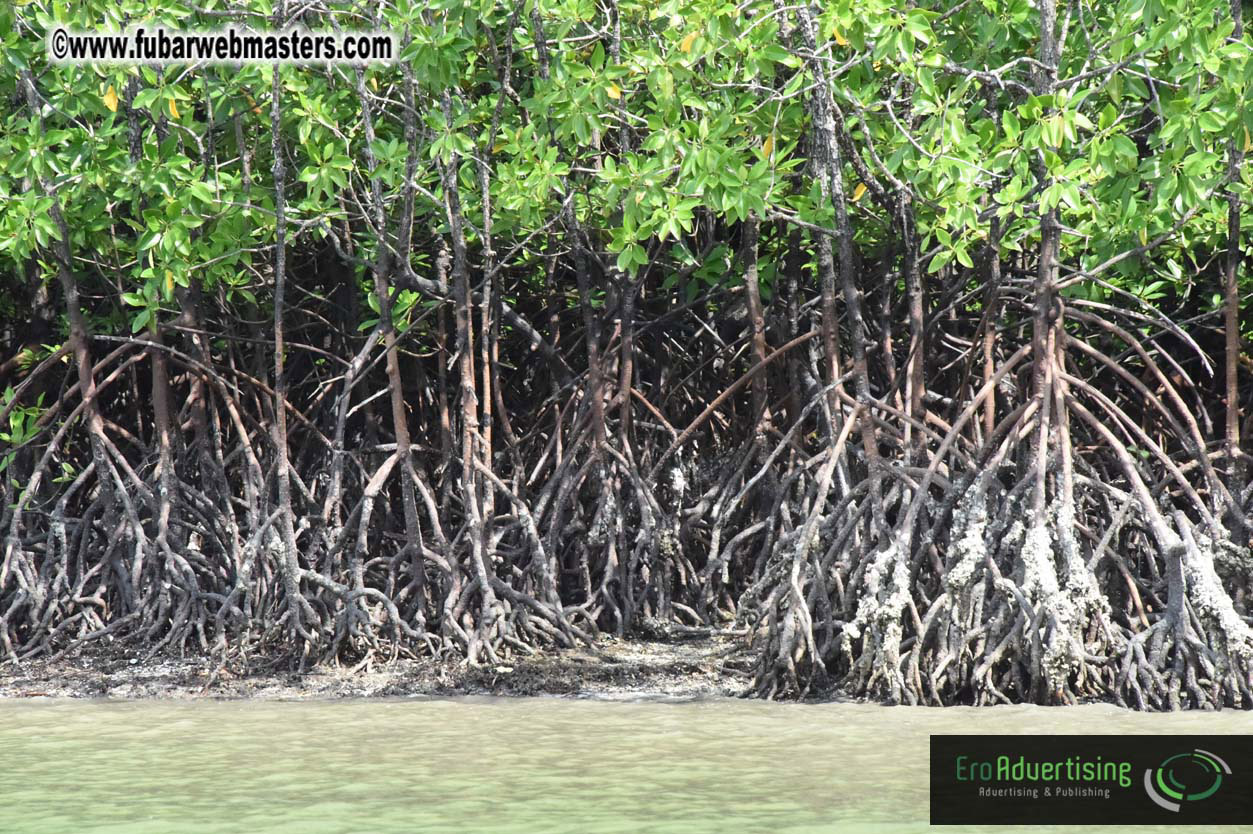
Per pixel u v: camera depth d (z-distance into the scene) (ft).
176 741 83.97
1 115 110.01
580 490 118.52
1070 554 91.40
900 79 102.89
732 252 120.98
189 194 99.55
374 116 109.91
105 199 106.42
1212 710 88.79
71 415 113.29
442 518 114.83
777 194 100.99
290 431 120.98
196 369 114.83
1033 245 114.73
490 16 100.37
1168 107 87.04
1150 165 90.43
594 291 123.13
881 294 114.62
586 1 95.35
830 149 99.30
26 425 121.80
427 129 109.60
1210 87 93.71
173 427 115.85
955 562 93.09
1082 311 104.73
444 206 104.88
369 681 101.19
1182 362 127.65
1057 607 89.35
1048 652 89.30
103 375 126.21
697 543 121.80
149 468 118.73
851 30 87.71
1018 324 114.83
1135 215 93.04
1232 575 94.32
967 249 114.01
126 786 73.10
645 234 93.56
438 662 103.60
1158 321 105.91
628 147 104.01
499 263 112.27
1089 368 123.95
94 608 112.88
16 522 114.01
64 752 81.20
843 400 103.19
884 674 92.38
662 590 115.24
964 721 87.04
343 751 81.05
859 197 102.89
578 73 93.66
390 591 108.47
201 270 106.11
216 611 111.24
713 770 75.97
